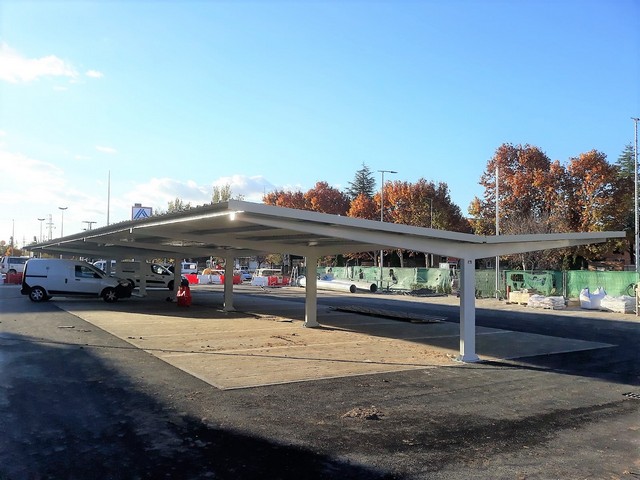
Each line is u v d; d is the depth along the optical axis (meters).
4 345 12.34
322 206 72.94
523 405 7.89
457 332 16.20
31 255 94.31
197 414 7.10
